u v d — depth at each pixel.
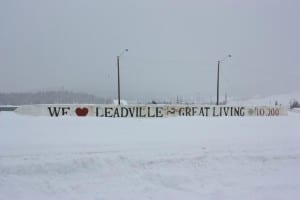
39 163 7.89
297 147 11.23
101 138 11.80
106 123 16.50
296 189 7.67
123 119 18.47
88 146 10.23
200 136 12.80
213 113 25.70
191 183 7.74
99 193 6.96
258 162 9.45
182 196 6.97
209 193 7.18
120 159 8.62
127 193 7.01
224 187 7.60
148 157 8.95
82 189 7.12
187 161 8.94
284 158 9.94
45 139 11.24
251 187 7.66
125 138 11.90
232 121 19.11
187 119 19.28
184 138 12.17
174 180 7.77
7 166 7.66
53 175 7.67
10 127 14.27
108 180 7.64
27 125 15.12
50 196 6.75
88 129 14.14
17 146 9.91
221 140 11.92
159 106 23.89
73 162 8.14
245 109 27.08
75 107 22.73
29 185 7.09
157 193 7.08
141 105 23.48
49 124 15.56
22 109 22.38
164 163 8.72
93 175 7.84
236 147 10.73
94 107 22.89
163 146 10.53
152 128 14.99
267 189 7.58
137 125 15.98
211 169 8.68
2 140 10.81
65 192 6.96
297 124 18.92
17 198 6.54
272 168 9.12
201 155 9.38
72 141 10.99
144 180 7.73
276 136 13.44
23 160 8.20
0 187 6.87
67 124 15.73
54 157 8.52
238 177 8.29
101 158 8.48
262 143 11.63
